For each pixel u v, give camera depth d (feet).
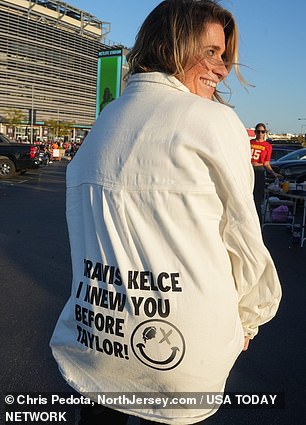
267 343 10.80
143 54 3.87
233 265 3.56
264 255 3.44
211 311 3.23
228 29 4.08
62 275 15.89
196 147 3.20
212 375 3.40
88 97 332.19
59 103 307.17
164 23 3.76
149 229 3.30
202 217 3.23
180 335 3.23
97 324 3.49
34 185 47.88
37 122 269.64
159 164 3.28
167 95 3.54
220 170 3.20
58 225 25.55
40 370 9.18
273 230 26.32
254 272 3.51
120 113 3.67
